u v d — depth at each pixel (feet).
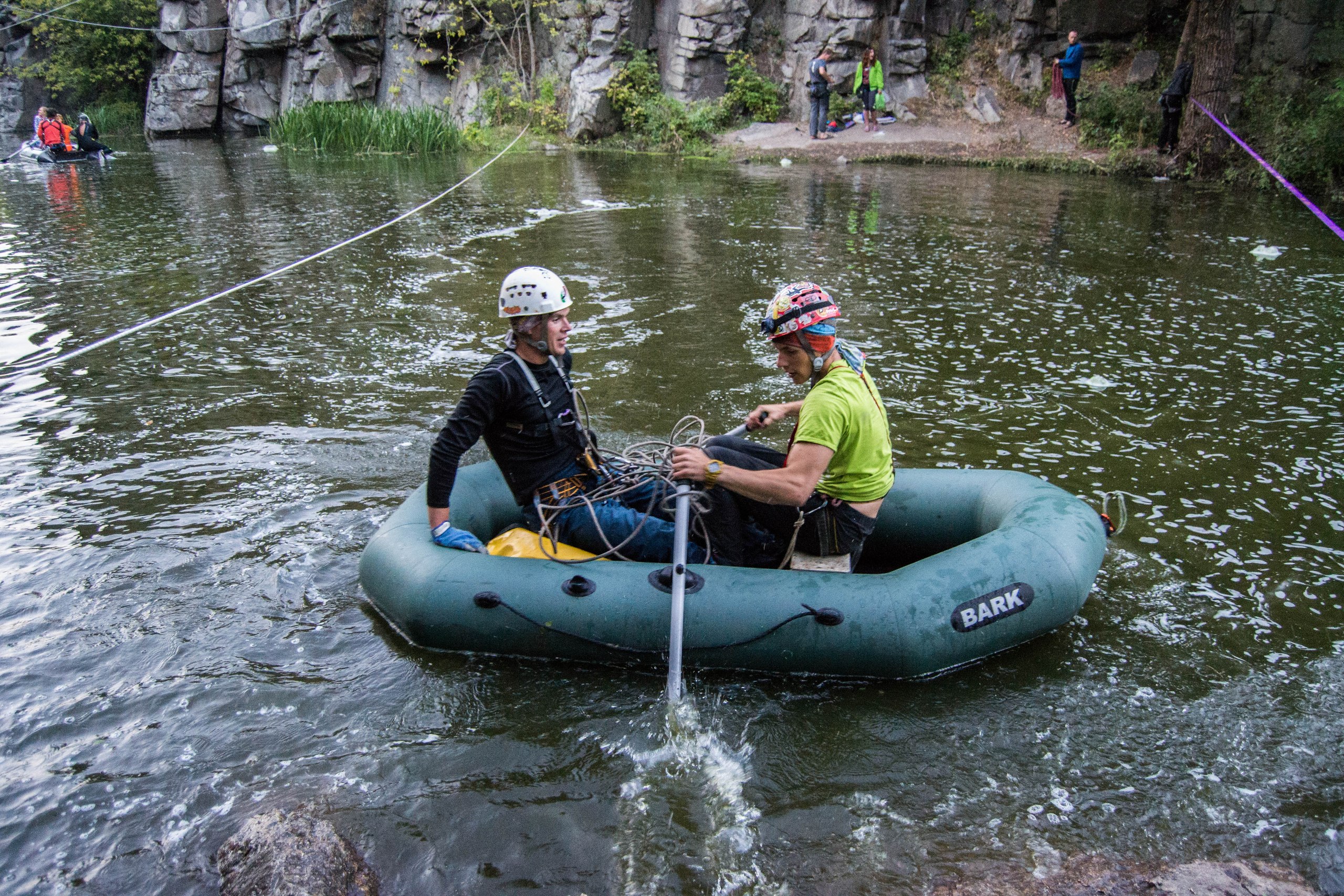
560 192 46.14
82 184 50.03
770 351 21.97
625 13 66.33
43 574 12.54
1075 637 11.35
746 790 9.01
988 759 9.40
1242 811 8.69
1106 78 60.34
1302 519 14.10
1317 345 22.34
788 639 10.40
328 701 10.22
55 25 86.53
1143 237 35.01
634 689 10.47
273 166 58.03
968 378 20.18
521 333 11.12
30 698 10.18
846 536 11.12
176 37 78.38
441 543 11.59
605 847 8.32
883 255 31.73
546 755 9.46
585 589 10.69
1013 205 41.91
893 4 62.08
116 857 8.18
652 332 23.36
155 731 9.73
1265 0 50.80
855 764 9.34
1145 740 9.63
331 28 74.49
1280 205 42.22
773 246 33.17
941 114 62.34
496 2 71.26
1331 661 10.82
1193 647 11.12
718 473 10.36
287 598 12.12
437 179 51.29
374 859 8.18
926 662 10.40
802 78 65.16
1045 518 11.48
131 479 15.43
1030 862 8.16
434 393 19.44
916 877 8.01
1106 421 17.87
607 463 12.17
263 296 26.94
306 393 19.42
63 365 21.07
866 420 10.66
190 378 20.24
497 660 10.95
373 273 29.53
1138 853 8.24
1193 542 13.44
